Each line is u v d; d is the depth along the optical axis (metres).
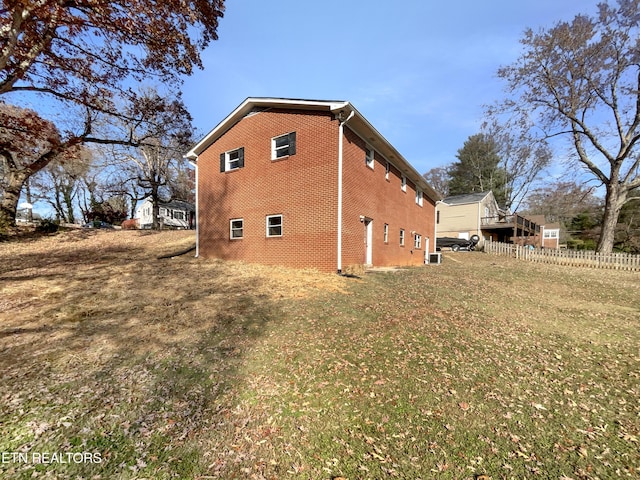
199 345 4.52
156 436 2.66
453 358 4.40
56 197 37.00
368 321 5.74
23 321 5.11
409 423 2.94
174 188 29.20
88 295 6.59
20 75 8.49
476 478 2.32
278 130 11.28
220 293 7.11
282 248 11.02
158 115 17.97
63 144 14.97
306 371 3.88
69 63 10.59
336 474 2.31
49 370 3.68
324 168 10.07
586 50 18.02
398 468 2.39
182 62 10.80
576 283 11.27
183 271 9.39
